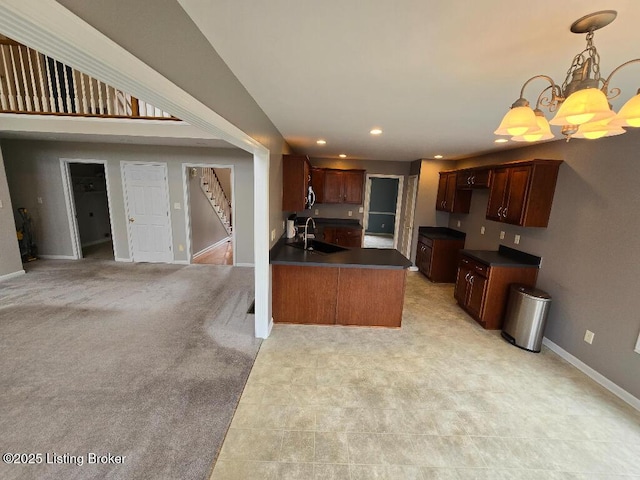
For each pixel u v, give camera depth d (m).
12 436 1.82
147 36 0.96
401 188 6.36
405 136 3.48
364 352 2.93
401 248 6.55
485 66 1.56
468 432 1.99
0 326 3.16
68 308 3.63
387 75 1.72
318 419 2.06
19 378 2.34
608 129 1.33
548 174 3.15
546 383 2.55
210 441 1.85
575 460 1.81
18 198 5.40
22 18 0.59
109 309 3.65
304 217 6.35
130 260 5.74
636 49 1.30
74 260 5.69
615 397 2.39
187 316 3.53
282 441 1.87
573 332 2.87
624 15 1.04
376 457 1.79
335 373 2.58
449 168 5.61
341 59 1.54
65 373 2.42
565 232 3.01
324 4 1.08
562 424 2.09
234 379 2.44
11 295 3.98
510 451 1.86
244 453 1.78
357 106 2.35
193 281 4.76
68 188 5.47
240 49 1.46
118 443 1.81
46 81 4.20
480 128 2.90
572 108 1.07
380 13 1.12
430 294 4.65
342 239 5.79
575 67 1.31
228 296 4.16
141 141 4.80
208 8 1.13
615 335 2.46
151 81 0.98
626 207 2.41
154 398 2.19
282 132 3.50
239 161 5.38
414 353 2.95
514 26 1.17
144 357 2.69
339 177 5.92
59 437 1.83
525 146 3.71
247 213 5.52
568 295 2.95
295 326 3.42
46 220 5.57
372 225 10.15
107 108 3.93
